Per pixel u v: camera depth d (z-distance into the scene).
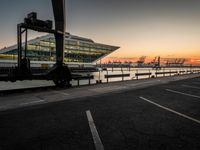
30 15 11.19
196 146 3.66
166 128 4.75
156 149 3.53
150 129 4.67
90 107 7.24
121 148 3.57
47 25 11.95
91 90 12.23
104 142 3.87
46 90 12.16
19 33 10.75
